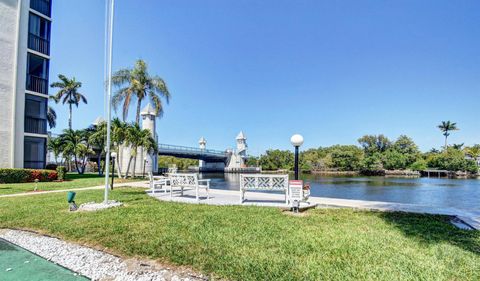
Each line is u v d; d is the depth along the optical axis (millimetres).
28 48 19109
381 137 74875
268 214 6297
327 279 3002
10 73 18156
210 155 64125
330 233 4715
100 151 32812
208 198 9242
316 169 73812
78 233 5000
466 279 3006
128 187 14898
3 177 16656
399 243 4188
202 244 4172
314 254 3732
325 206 7660
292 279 3018
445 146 74500
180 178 9227
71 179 21734
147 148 25922
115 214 6383
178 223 5426
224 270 3305
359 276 3062
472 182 39844
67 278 3551
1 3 17938
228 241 4293
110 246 4348
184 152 53906
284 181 7848
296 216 6141
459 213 6578
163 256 3826
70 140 33688
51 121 44875
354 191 24609
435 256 3637
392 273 3125
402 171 63281
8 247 4805
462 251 3828
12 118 18078
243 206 7461
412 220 5840
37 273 3709
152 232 4832
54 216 6398
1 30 17859
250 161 87125
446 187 30234
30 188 13695
